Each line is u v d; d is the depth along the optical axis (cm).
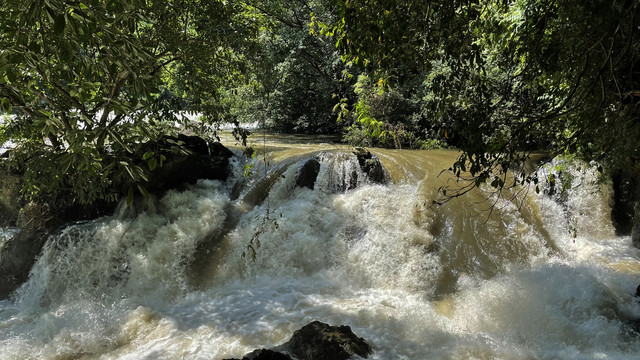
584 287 749
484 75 522
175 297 833
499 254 878
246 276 889
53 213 1049
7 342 698
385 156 1199
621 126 638
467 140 479
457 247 888
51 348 668
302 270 898
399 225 935
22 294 912
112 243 943
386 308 735
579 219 998
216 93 962
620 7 363
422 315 710
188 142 1116
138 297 838
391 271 857
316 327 605
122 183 1017
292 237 935
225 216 1027
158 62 908
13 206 1095
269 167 1163
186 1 930
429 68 519
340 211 994
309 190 1060
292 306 757
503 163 490
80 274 911
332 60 1914
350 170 1079
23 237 980
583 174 1000
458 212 954
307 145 1594
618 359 581
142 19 363
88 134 327
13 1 289
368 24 485
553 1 489
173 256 916
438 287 811
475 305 741
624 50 443
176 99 902
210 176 1140
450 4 479
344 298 788
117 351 659
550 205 989
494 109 503
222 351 630
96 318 757
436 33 500
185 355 622
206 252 939
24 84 520
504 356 594
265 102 2009
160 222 993
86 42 325
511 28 613
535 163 1083
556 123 583
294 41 1938
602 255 904
